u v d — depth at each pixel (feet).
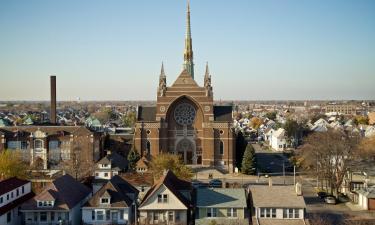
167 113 522.47
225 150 516.73
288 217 252.21
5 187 279.69
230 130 516.32
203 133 520.42
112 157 450.71
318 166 398.21
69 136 502.38
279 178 470.39
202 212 256.32
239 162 531.91
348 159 381.40
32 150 501.97
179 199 258.16
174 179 293.43
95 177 414.41
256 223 246.88
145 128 520.83
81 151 496.23
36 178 394.93
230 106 536.83
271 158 642.22
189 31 599.57
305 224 247.09
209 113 519.19
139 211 258.57
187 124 526.98
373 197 333.01
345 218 305.53
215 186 400.47
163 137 522.88
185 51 599.16
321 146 389.60
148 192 282.77
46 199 259.80
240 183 435.12
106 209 262.06
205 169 504.02
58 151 502.79
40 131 503.20
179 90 522.47
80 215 282.15
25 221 262.26
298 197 257.75
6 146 501.56
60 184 277.64
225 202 257.14
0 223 256.73
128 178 359.87
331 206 345.72
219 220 252.42
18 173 386.32
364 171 463.83
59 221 259.60
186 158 528.63
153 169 408.05
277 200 255.70
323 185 424.87
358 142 483.92
